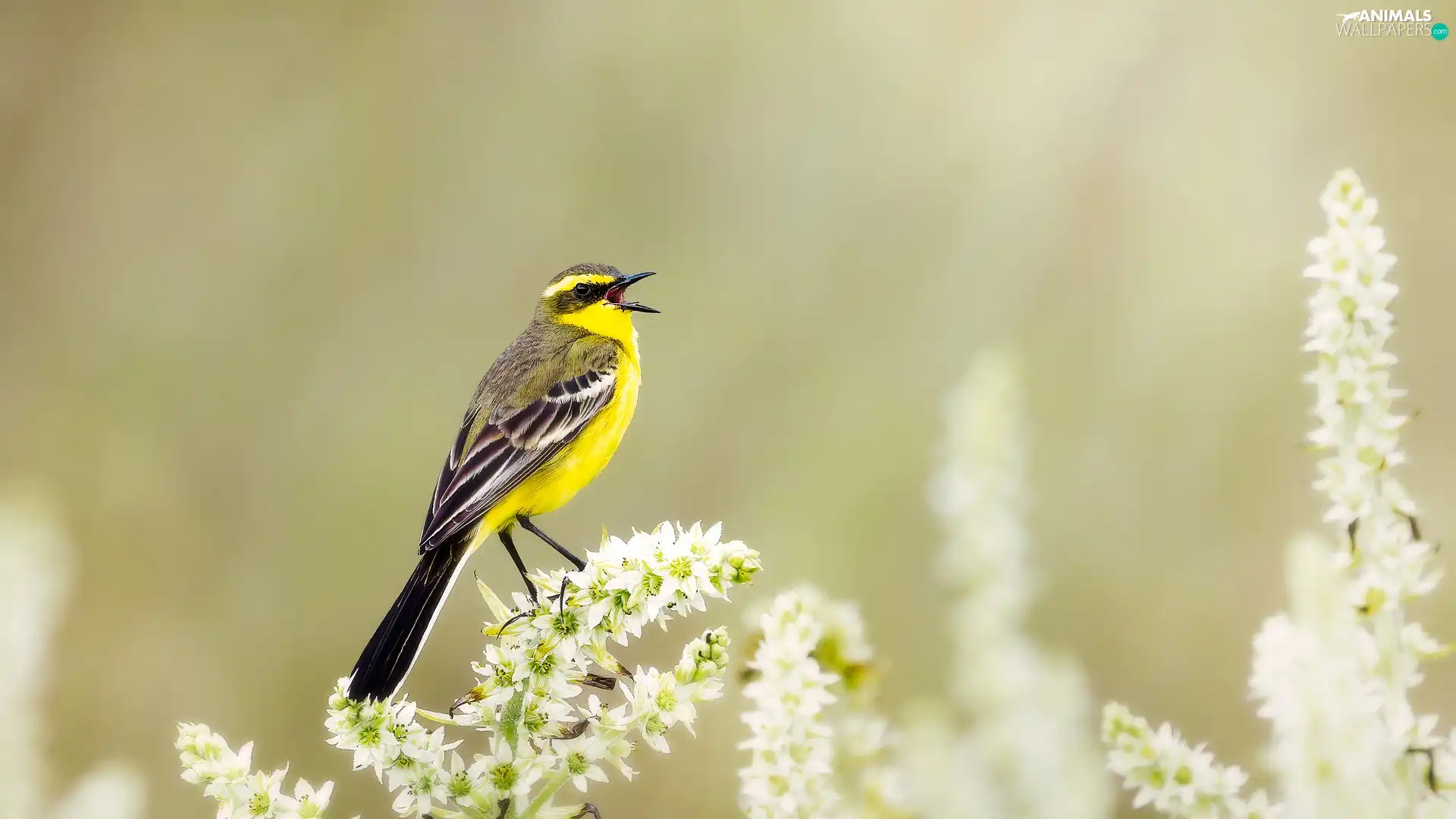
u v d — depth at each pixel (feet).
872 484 44.91
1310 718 13.76
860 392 48.16
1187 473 44.68
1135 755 14.66
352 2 57.93
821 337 50.11
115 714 42.63
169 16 60.29
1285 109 50.55
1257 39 51.85
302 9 57.77
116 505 48.44
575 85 56.39
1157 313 48.06
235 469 50.01
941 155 53.36
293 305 53.83
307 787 15.46
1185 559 42.91
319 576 47.37
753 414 48.91
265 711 43.83
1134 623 41.55
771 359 49.93
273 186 55.47
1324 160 49.78
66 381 52.29
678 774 37.09
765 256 52.49
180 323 53.16
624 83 56.03
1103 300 49.16
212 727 42.86
